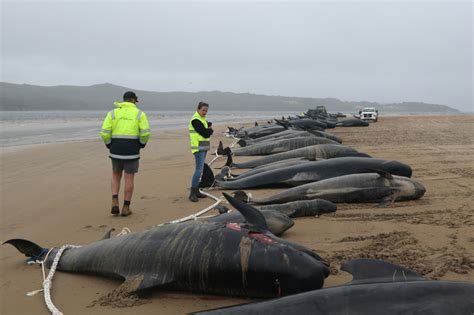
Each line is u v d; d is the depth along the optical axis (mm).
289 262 4934
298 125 30078
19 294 5625
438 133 28500
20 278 6152
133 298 5367
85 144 23547
